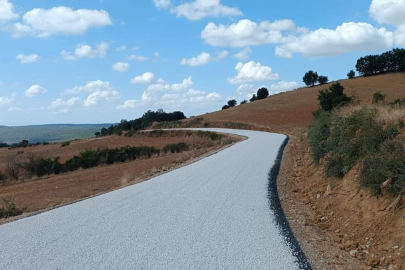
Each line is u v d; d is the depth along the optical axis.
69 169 33.94
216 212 8.44
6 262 5.89
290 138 33.88
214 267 5.38
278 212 8.35
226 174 13.96
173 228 7.32
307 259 5.65
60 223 8.18
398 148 7.02
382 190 6.89
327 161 10.90
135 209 9.09
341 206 8.01
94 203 10.21
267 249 6.06
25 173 32.56
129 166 29.52
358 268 5.34
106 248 6.32
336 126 11.95
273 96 101.38
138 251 6.11
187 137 58.16
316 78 112.75
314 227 7.42
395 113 9.21
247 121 65.12
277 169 14.83
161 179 13.79
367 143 8.62
